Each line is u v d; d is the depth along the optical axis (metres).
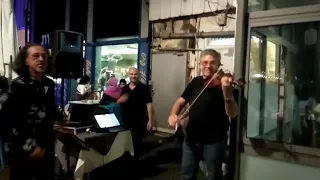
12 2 2.02
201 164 2.22
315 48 1.99
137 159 3.65
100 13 7.57
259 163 2.11
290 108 2.09
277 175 2.05
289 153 2.00
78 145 2.65
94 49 7.72
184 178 2.10
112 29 7.36
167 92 6.32
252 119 2.16
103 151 2.87
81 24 7.98
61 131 2.68
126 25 7.07
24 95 1.63
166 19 6.29
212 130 1.96
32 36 8.55
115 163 3.38
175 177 3.60
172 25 6.24
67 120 2.81
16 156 1.60
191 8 5.86
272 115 2.14
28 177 1.72
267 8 2.13
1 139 1.72
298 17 1.97
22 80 1.66
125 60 7.23
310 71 2.02
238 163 2.18
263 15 2.09
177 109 2.14
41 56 1.71
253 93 2.17
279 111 2.12
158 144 5.39
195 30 5.93
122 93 3.52
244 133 2.16
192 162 2.06
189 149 2.06
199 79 2.09
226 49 5.55
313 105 2.01
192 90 2.10
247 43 2.15
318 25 1.96
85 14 7.84
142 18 6.62
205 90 1.99
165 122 6.35
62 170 2.81
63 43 3.00
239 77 2.14
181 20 6.11
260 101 2.17
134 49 7.04
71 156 2.79
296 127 2.06
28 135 1.63
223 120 1.97
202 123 1.97
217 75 1.93
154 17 6.41
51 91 1.81
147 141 5.65
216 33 5.61
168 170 3.88
